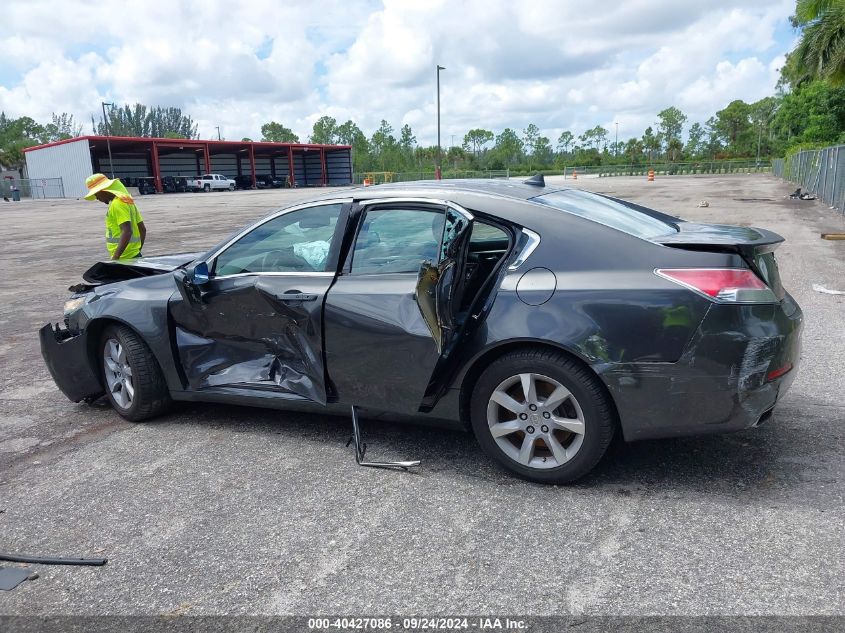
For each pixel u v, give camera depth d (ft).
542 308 10.41
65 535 10.28
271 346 13.06
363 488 11.28
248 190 214.07
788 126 164.14
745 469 11.18
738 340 9.66
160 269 15.26
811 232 44.68
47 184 194.70
